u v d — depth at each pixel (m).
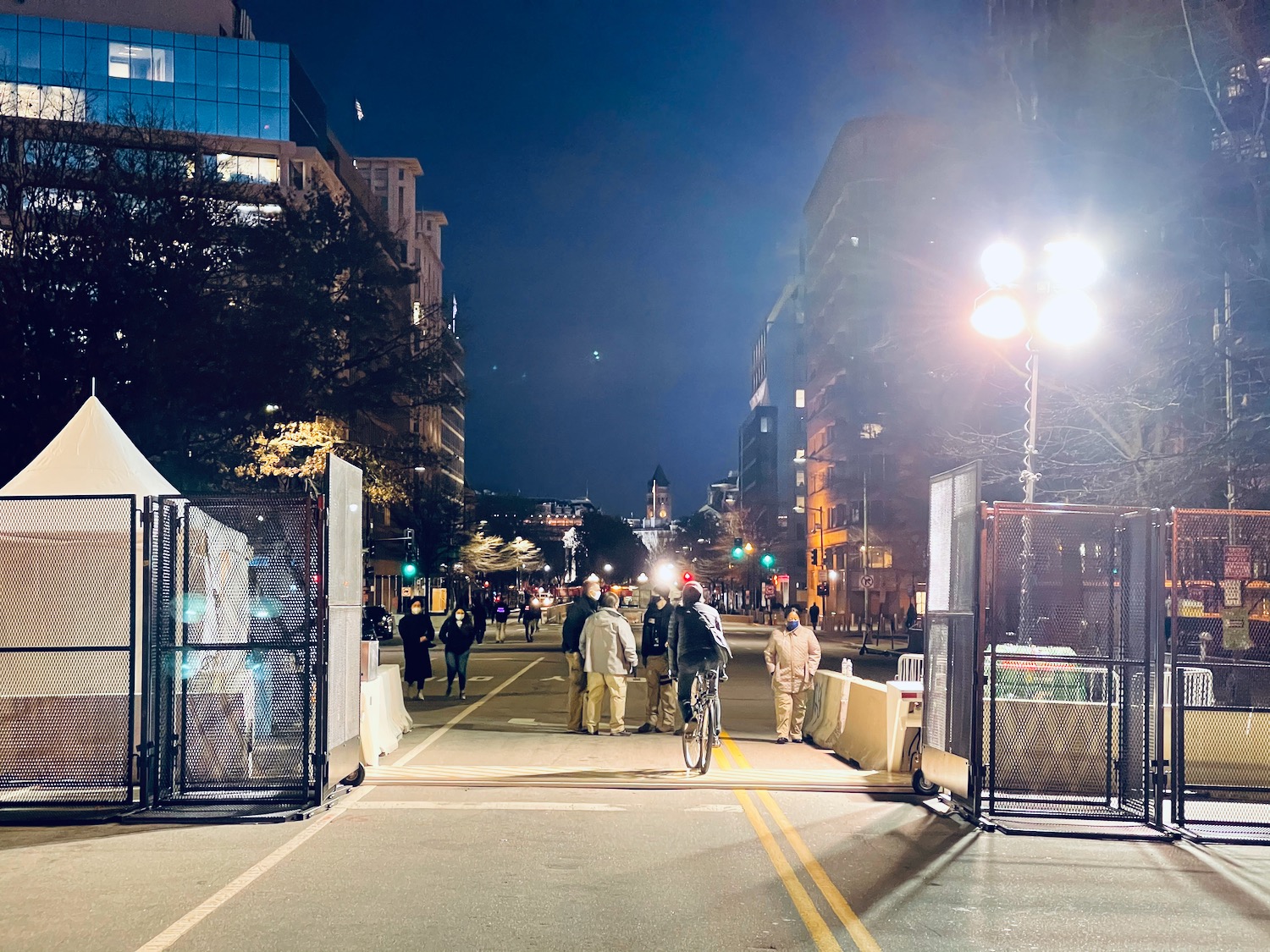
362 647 14.61
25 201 29.73
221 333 28.03
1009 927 7.09
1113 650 11.65
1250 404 26.86
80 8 74.69
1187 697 12.14
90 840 9.59
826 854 9.12
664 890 7.84
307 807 10.88
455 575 101.75
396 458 36.00
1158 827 10.53
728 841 9.56
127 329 26.88
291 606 11.40
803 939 6.70
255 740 11.38
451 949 6.43
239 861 8.71
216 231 28.89
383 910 7.28
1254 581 12.38
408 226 124.62
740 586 135.88
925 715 12.20
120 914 7.17
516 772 13.40
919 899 7.75
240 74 75.81
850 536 84.00
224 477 31.53
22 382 26.23
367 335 34.34
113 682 11.40
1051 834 10.15
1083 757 11.51
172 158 29.12
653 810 11.02
